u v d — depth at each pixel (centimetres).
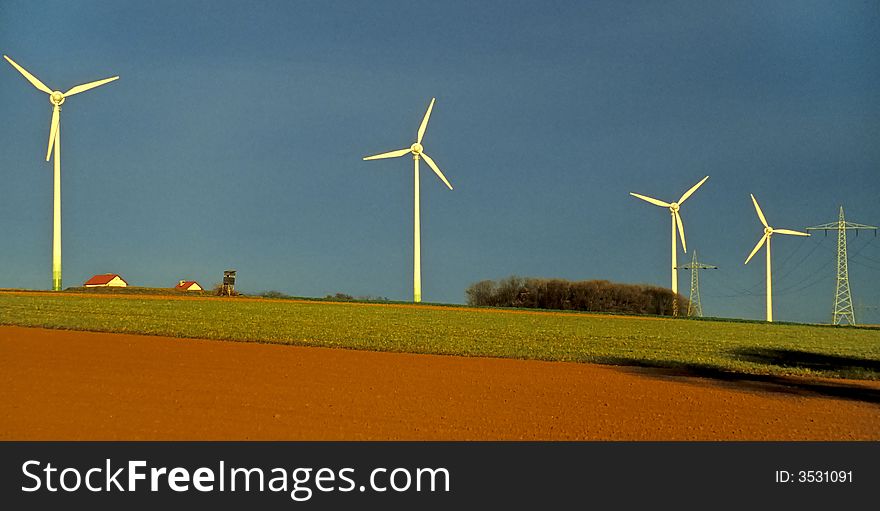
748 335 7762
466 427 2748
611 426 2823
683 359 5094
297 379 3653
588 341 6259
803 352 6006
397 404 3097
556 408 3111
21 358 4081
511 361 4675
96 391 3189
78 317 6581
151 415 2788
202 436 2561
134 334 5497
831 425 2912
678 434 2731
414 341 5684
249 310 8244
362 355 4719
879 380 4262
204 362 4147
